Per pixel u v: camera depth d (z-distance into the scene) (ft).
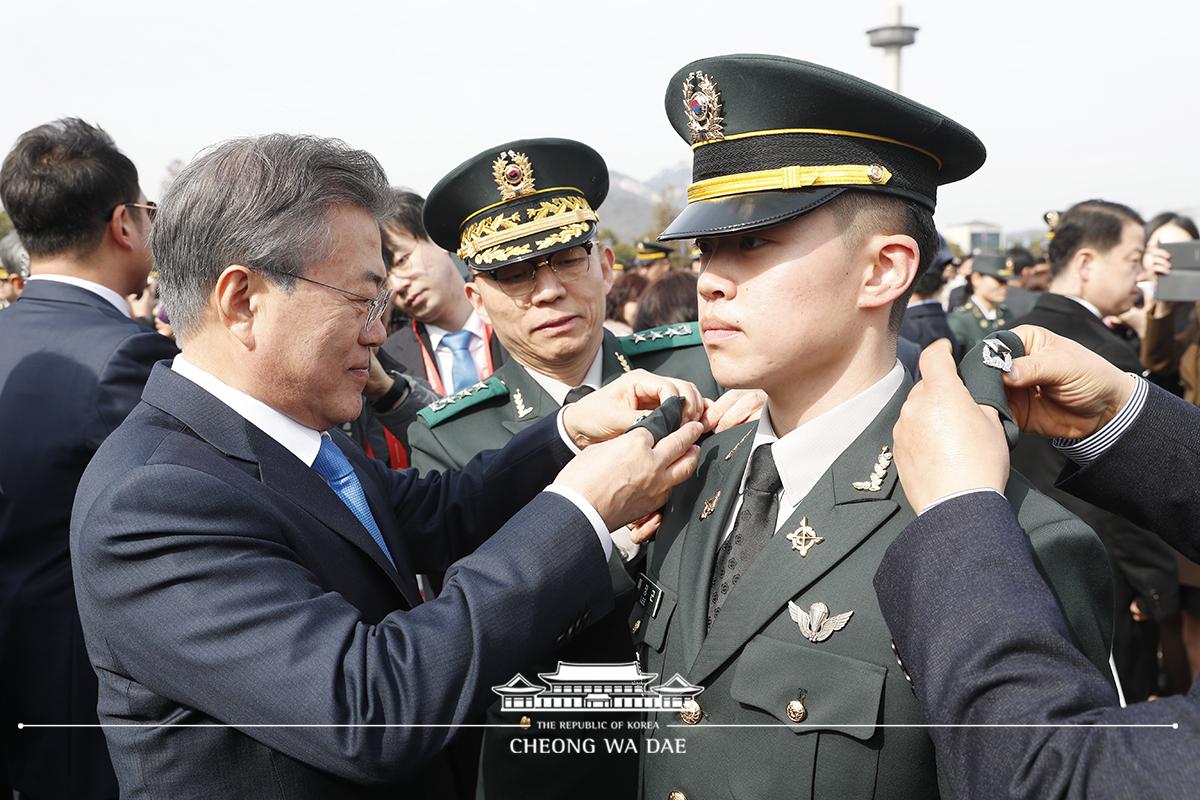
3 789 8.16
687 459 5.38
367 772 4.46
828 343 4.69
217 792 4.70
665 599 5.21
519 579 4.80
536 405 8.70
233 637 4.50
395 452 11.56
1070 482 4.89
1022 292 31.99
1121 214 13.37
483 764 6.29
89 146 8.76
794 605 4.61
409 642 4.58
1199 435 4.60
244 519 4.80
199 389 5.16
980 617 3.62
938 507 3.93
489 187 8.40
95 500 4.75
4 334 8.49
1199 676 3.57
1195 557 4.78
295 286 4.98
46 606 7.86
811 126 4.59
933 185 4.89
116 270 9.00
